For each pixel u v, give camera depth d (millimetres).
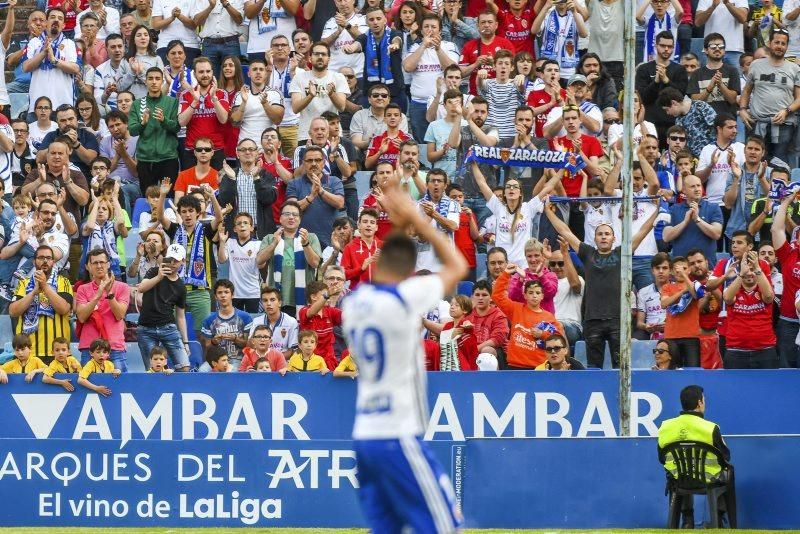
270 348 47875
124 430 44531
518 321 48719
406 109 63688
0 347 54062
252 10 65438
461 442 39438
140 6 68625
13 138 60656
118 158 61156
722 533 36312
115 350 49906
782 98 61062
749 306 49719
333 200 55656
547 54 64375
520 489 39219
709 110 59812
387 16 66938
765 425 44594
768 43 62844
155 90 59812
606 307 50625
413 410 21062
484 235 55406
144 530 39031
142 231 54844
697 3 69812
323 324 48906
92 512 40219
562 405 43969
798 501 38531
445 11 66000
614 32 64125
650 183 55281
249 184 55969
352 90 64062
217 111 59812
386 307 20875
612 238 50719
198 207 53500
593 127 58562
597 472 39188
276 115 60281
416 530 20594
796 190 52719
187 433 44406
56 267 53344
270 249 53531
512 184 54250
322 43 61594
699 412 37688
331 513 39719
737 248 50562
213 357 47125
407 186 55406
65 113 60156
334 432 44125
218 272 55250
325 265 52719
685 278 49219
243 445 40031
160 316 49469
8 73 70312
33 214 55594
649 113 61156
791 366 51281
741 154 58062
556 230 53969
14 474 40469
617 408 44062
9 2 68188
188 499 40031
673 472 37625
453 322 47438
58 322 49969
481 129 58312
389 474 20719
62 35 65688
